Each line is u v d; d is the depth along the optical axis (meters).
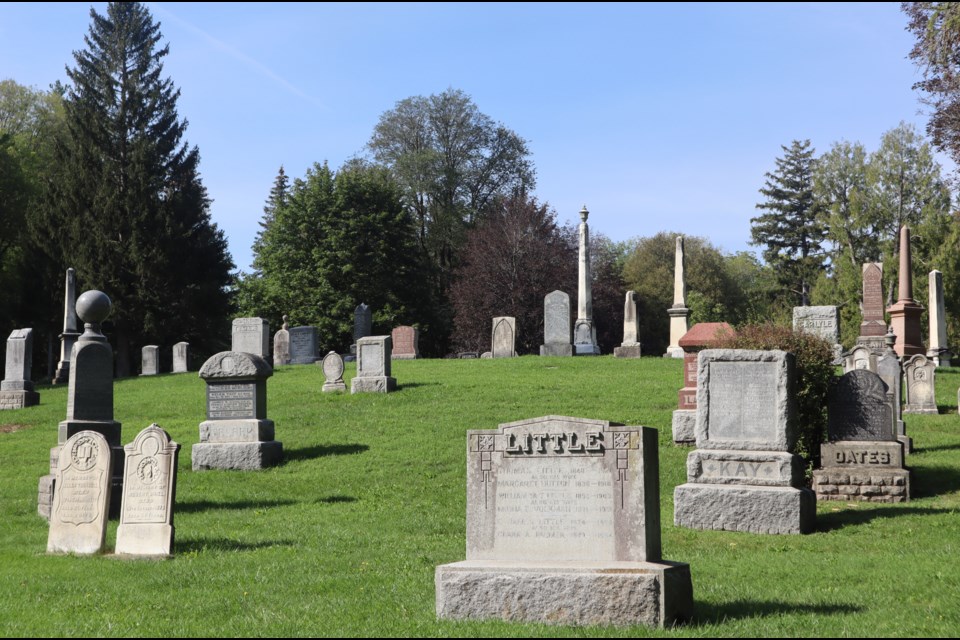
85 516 13.66
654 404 27.84
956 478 18.95
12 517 18.14
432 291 76.69
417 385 32.31
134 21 63.78
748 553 13.35
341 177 71.44
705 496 15.62
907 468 18.62
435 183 77.69
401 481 20.80
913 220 72.44
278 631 8.77
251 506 18.56
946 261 65.25
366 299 69.94
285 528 15.95
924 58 24.64
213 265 63.00
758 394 15.83
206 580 11.52
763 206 92.50
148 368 49.09
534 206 74.00
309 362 47.81
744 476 15.62
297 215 70.88
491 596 8.95
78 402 17.56
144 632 8.94
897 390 22.27
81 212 60.34
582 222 48.38
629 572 8.63
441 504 18.52
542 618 8.77
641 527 9.09
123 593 10.81
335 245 68.88
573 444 9.36
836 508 17.02
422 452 23.19
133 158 61.19
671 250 90.44
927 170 72.44
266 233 73.69
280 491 20.22
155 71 64.19
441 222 78.88
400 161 76.62
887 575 11.24
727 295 90.06
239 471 22.59
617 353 41.94
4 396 36.72
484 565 9.12
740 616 9.19
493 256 72.19
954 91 26.27
